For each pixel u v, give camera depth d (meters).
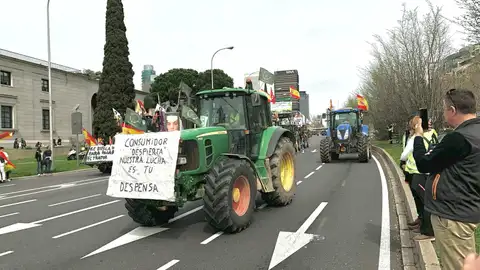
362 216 7.71
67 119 46.56
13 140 38.47
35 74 42.06
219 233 6.77
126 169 6.67
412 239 5.90
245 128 7.88
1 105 37.88
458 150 3.09
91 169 24.08
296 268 5.03
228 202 6.41
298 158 22.92
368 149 19.41
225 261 5.35
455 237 3.16
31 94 41.44
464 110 3.20
